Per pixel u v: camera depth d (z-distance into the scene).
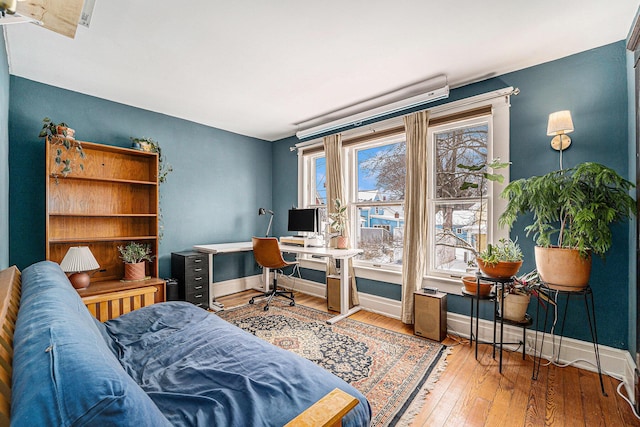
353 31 1.92
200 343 1.45
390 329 2.80
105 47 2.10
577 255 1.82
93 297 2.50
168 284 3.13
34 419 0.51
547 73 2.29
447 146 2.89
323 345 2.43
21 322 0.85
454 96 2.78
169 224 3.57
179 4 1.65
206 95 2.98
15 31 1.89
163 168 3.51
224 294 4.08
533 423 1.54
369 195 3.56
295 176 4.43
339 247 3.39
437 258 2.94
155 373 1.21
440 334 2.52
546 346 2.23
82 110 2.92
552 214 1.95
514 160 2.42
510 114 2.44
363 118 3.19
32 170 2.64
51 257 2.70
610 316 2.01
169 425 0.71
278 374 1.16
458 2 1.65
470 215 2.72
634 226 1.80
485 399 1.74
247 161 4.44
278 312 3.29
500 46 2.09
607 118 2.04
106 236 3.02
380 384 1.88
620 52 2.01
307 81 2.66
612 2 1.64
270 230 4.73
